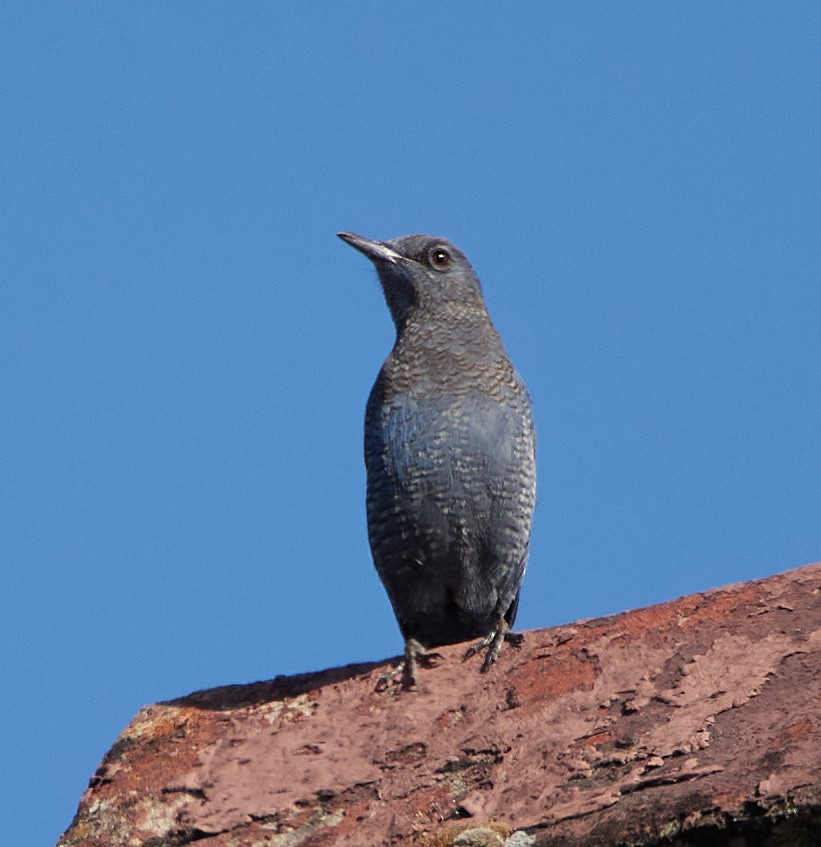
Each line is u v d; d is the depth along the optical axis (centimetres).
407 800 1105
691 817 919
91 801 1223
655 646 1150
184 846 1150
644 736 1051
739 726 1020
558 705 1138
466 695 1202
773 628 1117
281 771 1188
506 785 1074
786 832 895
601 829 955
